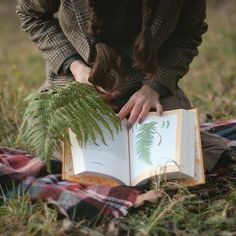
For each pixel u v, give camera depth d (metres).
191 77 3.32
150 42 1.54
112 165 1.52
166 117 1.58
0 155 1.79
